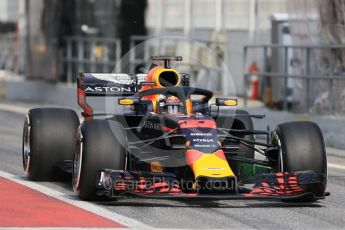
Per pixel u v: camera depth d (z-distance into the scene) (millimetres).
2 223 27766
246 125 35906
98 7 92438
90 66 90500
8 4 114938
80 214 29547
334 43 57938
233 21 87562
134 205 31594
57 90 89250
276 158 32562
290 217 29969
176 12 91438
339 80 56781
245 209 31312
